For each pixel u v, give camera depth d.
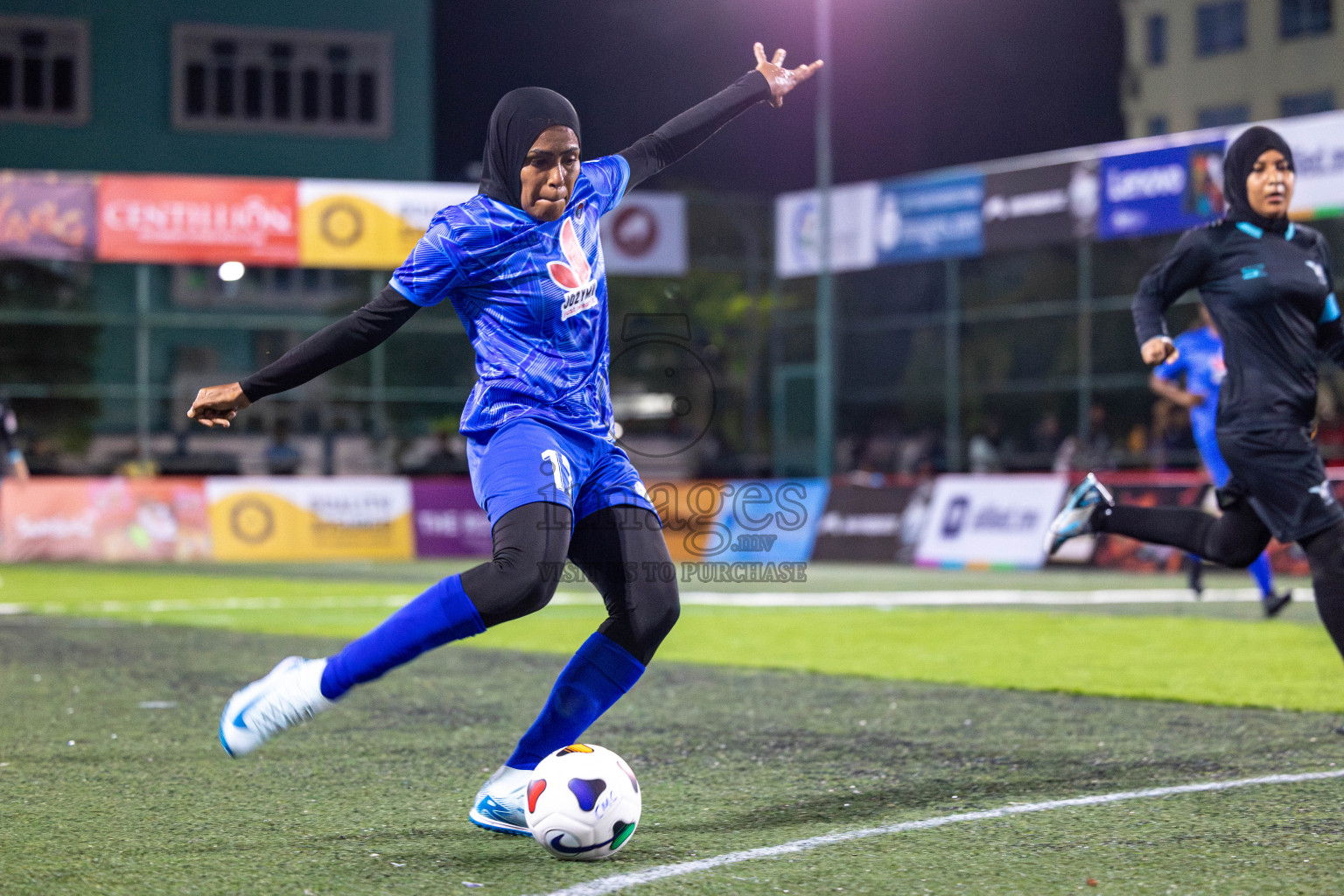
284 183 34.41
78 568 31.92
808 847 6.51
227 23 53.62
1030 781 8.09
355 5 54.72
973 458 38.41
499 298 6.44
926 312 47.62
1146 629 17.22
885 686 12.43
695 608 21.02
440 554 36.47
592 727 10.18
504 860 6.30
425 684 12.53
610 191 6.98
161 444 44.31
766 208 40.28
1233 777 8.13
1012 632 17.08
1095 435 35.69
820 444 36.66
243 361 47.72
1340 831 6.74
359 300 46.56
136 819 7.19
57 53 52.53
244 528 35.62
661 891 5.77
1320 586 9.20
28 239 33.12
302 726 10.20
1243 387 9.35
